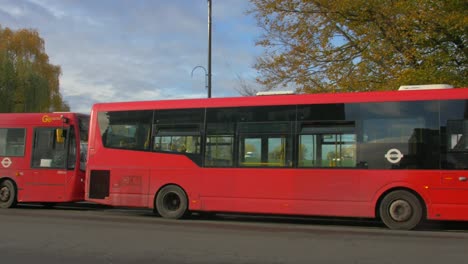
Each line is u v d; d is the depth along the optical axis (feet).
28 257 23.53
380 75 55.16
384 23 51.67
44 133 48.01
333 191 35.32
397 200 34.12
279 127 37.42
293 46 60.64
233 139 38.65
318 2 56.24
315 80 59.82
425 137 33.83
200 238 29.45
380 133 34.81
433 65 50.47
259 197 37.22
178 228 34.19
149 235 30.53
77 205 55.83
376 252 24.98
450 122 33.55
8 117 49.29
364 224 38.58
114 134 42.45
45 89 110.01
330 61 59.52
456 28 48.44
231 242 27.96
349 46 58.65
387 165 34.30
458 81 49.65
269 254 24.34
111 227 34.32
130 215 43.91
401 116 34.55
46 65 128.88
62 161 47.14
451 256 23.95
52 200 46.83
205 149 39.37
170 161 40.27
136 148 41.50
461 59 52.29
